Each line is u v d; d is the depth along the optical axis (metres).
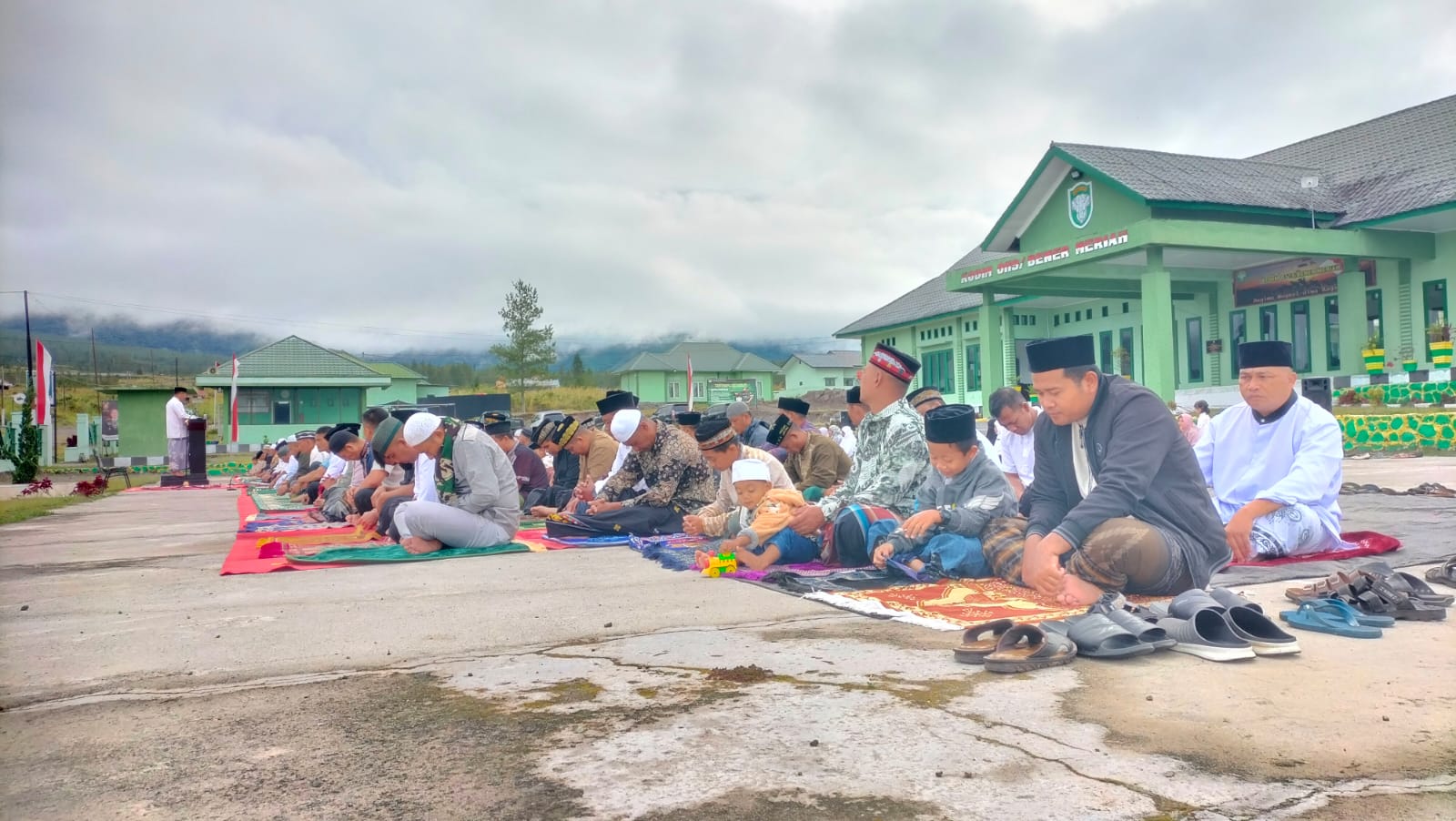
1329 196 23.62
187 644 3.81
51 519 11.98
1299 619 3.58
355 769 2.30
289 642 3.82
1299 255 22.20
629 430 7.45
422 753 2.41
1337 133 28.59
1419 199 20.97
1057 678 2.95
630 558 6.32
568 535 7.33
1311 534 5.27
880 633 3.66
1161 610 3.52
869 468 5.71
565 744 2.44
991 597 4.29
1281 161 29.16
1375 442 19.22
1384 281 23.22
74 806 2.11
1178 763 2.19
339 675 3.25
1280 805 1.95
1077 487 4.33
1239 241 20.84
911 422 5.57
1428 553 5.43
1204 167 25.05
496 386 57.62
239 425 38.97
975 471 4.99
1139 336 29.20
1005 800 2.00
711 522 6.36
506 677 3.15
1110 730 2.43
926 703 2.71
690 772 2.21
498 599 4.74
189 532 9.55
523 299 52.69
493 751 2.40
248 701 2.95
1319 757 2.21
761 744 2.39
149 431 31.03
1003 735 2.41
